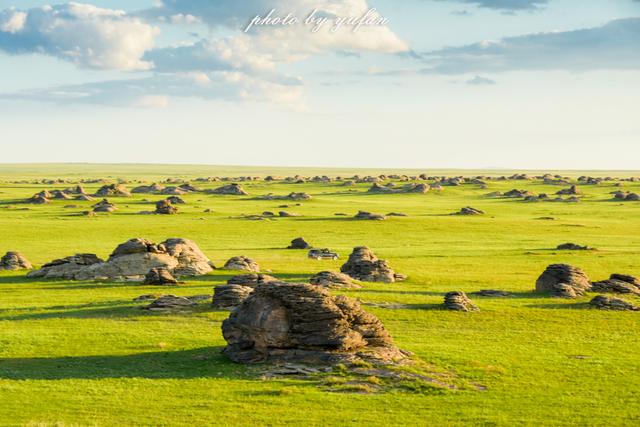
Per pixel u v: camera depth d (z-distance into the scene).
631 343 57.41
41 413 36.75
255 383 43.28
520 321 65.81
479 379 44.81
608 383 44.59
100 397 39.94
